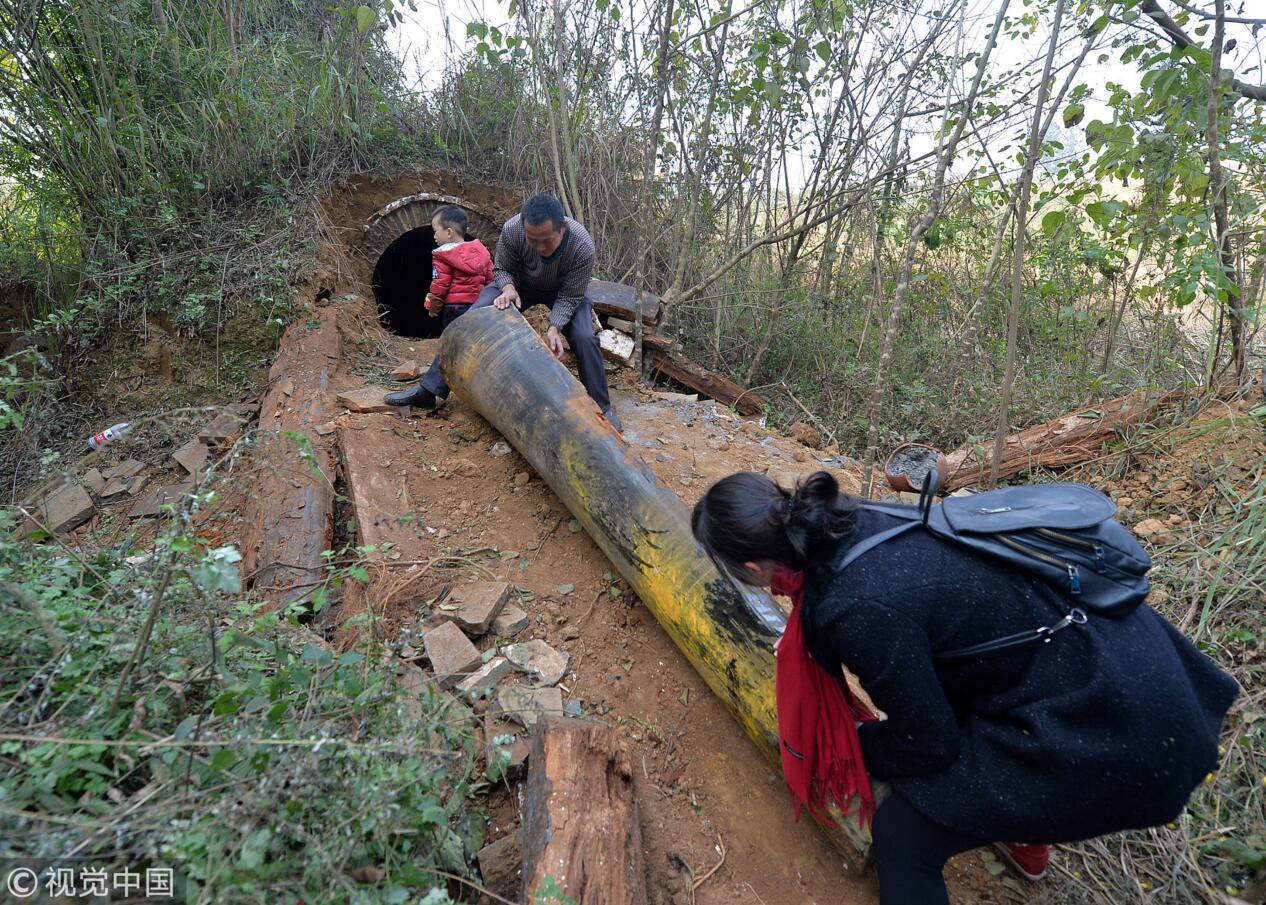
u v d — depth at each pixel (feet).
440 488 11.24
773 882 6.81
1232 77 11.38
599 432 9.77
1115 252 14.14
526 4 17.08
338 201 18.42
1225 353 13.64
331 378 14.06
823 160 17.97
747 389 17.62
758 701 7.24
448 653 8.10
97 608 6.34
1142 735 4.54
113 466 13.65
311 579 9.59
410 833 5.42
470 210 19.31
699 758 7.82
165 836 4.51
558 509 10.91
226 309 15.43
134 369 15.25
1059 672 4.80
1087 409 13.33
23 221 17.08
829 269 19.80
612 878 5.82
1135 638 4.82
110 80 15.53
